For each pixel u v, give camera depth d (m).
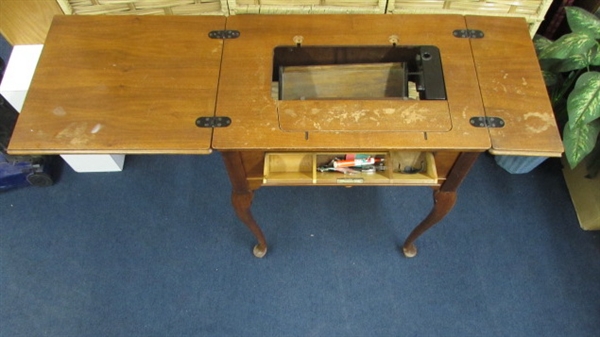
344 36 1.10
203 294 1.49
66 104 0.98
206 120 0.95
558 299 1.46
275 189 1.71
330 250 1.57
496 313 1.44
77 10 1.23
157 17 1.13
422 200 1.68
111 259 1.56
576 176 1.63
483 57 1.05
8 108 1.50
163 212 1.66
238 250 1.58
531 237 1.59
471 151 0.93
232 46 1.08
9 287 1.50
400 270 1.53
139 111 0.97
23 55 1.42
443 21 1.12
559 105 1.49
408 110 0.96
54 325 1.44
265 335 1.42
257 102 0.98
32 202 1.67
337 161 1.08
